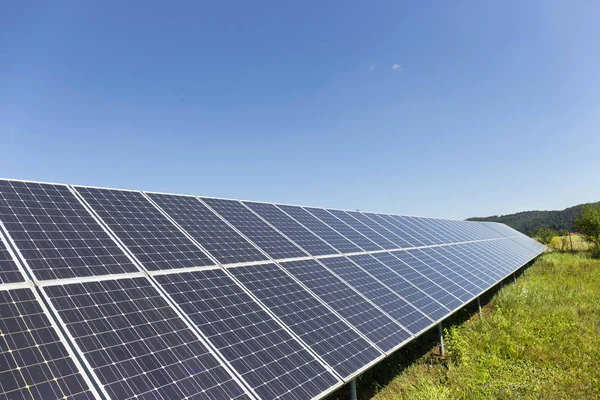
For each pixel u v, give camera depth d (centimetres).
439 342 1602
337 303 1198
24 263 777
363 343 1041
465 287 1914
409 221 3108
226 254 1200
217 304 934
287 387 769
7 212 904
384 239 2200
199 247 1170
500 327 1775
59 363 608
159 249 1060
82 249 905
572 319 1911
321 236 1772
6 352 582
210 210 1501
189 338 784
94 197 1162
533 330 1767
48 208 998
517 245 4712
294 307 1071
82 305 739
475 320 2056
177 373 689
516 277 3503
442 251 2514
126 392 610
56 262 823
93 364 630
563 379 1284
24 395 539
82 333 678
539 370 1364
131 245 1015
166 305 851
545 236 8162
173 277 962
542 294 2406
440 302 1573
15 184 1020
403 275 1708
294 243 1538
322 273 1364
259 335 890
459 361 1391
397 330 1193
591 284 2889
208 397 668
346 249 1733
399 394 1190
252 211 1703
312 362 876
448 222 4009
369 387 1268
